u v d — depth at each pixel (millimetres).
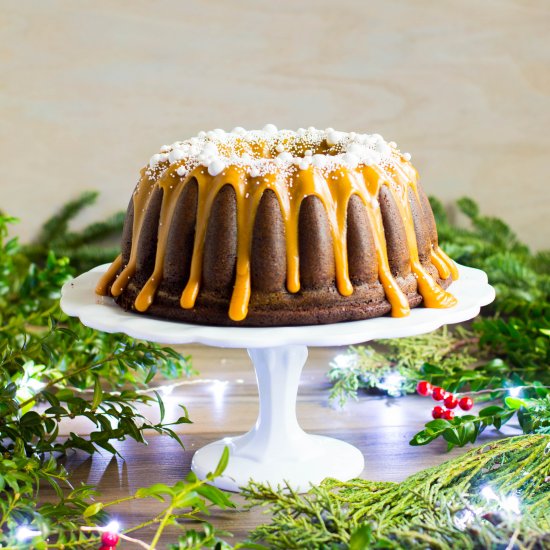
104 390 1252
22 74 1697
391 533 890
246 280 1000
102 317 1031
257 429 1085
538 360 1271
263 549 887
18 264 1580
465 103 1740
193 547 889
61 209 1751
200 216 1015
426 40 1713
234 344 962
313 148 1107
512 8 1717
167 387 1239
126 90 1709
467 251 1497
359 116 1729
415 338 1337
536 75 1742
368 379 1245
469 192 1774
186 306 1007
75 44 1691
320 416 1187
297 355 1071
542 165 1776
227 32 1691
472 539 885
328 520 925
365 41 1705
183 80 1706
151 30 1689
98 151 1731
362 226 1019
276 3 1688
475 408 1197
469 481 957
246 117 1722
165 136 1728
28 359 1077
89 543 910
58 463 1078
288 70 1706
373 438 1134
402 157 1096
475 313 1042
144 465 1078
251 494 941
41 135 1722
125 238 1094
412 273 1056
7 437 1054
